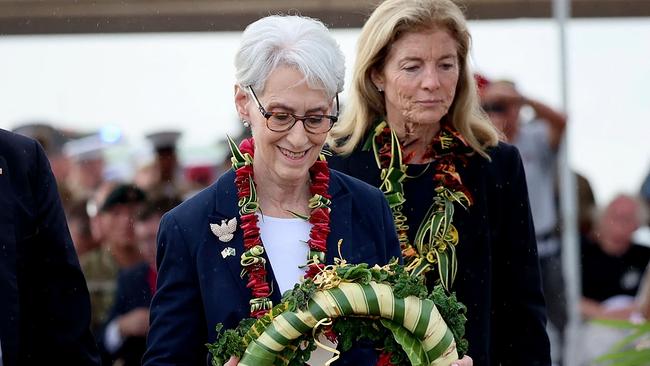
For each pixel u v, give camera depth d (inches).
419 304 370.6
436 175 475.2
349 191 400.8
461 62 473.1
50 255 449.7
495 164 483.8
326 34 372.8
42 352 454.3
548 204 819.4
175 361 380.8
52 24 695.1
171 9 690.8
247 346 368.5
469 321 471.8
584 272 834.8
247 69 369.7
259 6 689.6
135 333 710.5
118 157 882.8
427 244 470.0
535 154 821.2
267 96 367.9
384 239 399.9
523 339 488.7
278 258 387.5
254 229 383.9
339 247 389.4
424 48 459.5
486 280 475.2
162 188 834.8
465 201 474.0
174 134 864.9
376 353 391.9
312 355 377.1
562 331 785.6
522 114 829.2
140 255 749.3
